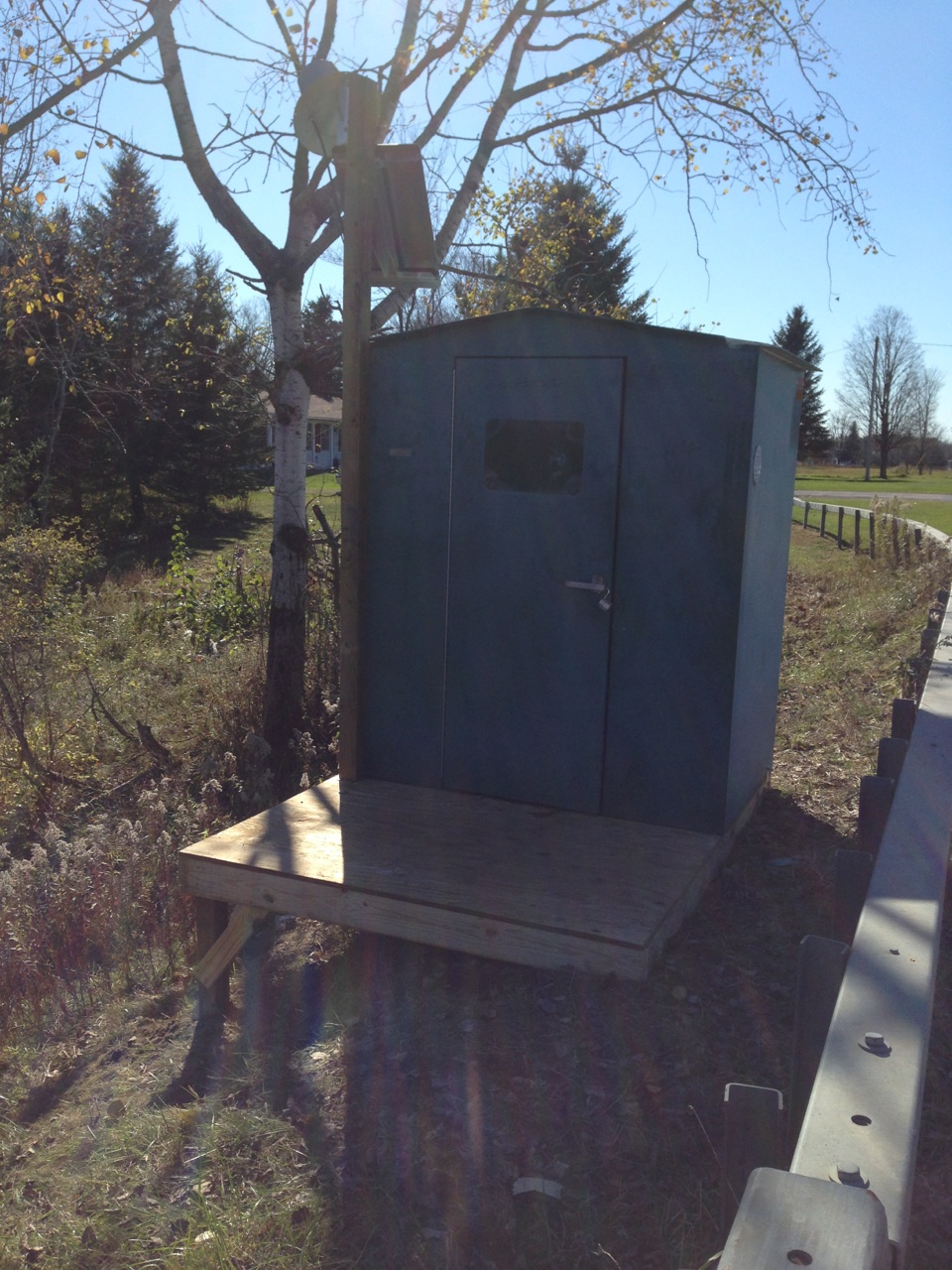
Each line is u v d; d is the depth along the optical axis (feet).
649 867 13.06
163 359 68.80
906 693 22.75
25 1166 11.23
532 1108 10.50
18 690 25.16
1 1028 14.61
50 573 32.32
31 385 64.34
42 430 66.64
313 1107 11.09
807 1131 4.50
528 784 15.47
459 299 39.75
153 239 66.69
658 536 14.33
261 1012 13.19
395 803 15.42
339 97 15.20
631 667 14.66
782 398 16.06
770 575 16.40
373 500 15.97
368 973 13.50
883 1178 4.15
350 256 15.31
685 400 13.98
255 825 14.43
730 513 13.92
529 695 15.31
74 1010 14.78
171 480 82.12
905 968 6.12
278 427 23.77
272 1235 9.38
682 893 12.44
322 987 13.52
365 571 16.15
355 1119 10.78
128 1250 9.56
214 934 13.69
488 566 15.31
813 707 26.45
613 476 14.43
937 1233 8.50
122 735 26.43
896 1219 3.92
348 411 15.61
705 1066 10.75
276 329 23.56
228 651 33.30
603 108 25.80
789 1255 3.43
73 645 31.48
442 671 15.84
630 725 14.75
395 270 15.74
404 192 15.11
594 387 14.42
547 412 14.73
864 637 34.45
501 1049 11.47
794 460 17.93
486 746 15.70
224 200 23.20
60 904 15.88
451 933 11.86
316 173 22.63
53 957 15.33
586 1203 9.23
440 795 15.85
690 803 14.56
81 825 22.52
